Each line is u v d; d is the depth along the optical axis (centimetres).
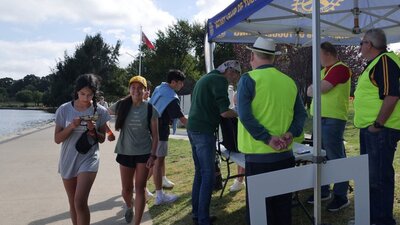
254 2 370
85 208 367
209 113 420
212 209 514
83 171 367
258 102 315
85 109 382
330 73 445
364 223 343
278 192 314
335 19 606
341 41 686
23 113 5553
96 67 6081
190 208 529
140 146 434
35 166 891
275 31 640
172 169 820
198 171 452
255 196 307
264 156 317
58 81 6147
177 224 471
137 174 433
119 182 720
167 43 5209
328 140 455
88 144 369
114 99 6034
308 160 409
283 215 327
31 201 598
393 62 356
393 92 350
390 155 367
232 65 421
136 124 431
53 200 603
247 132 326
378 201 372
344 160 336
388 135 363
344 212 461
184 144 1297
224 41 644
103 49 6216
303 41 690
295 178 320
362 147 401
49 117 4231
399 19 561
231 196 568
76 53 6156
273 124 316
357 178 339
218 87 409
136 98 432
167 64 5069
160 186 556
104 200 598
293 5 522
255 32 636
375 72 363
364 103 378
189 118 433
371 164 373
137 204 425
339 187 462
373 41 370
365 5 551
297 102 332
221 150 512
